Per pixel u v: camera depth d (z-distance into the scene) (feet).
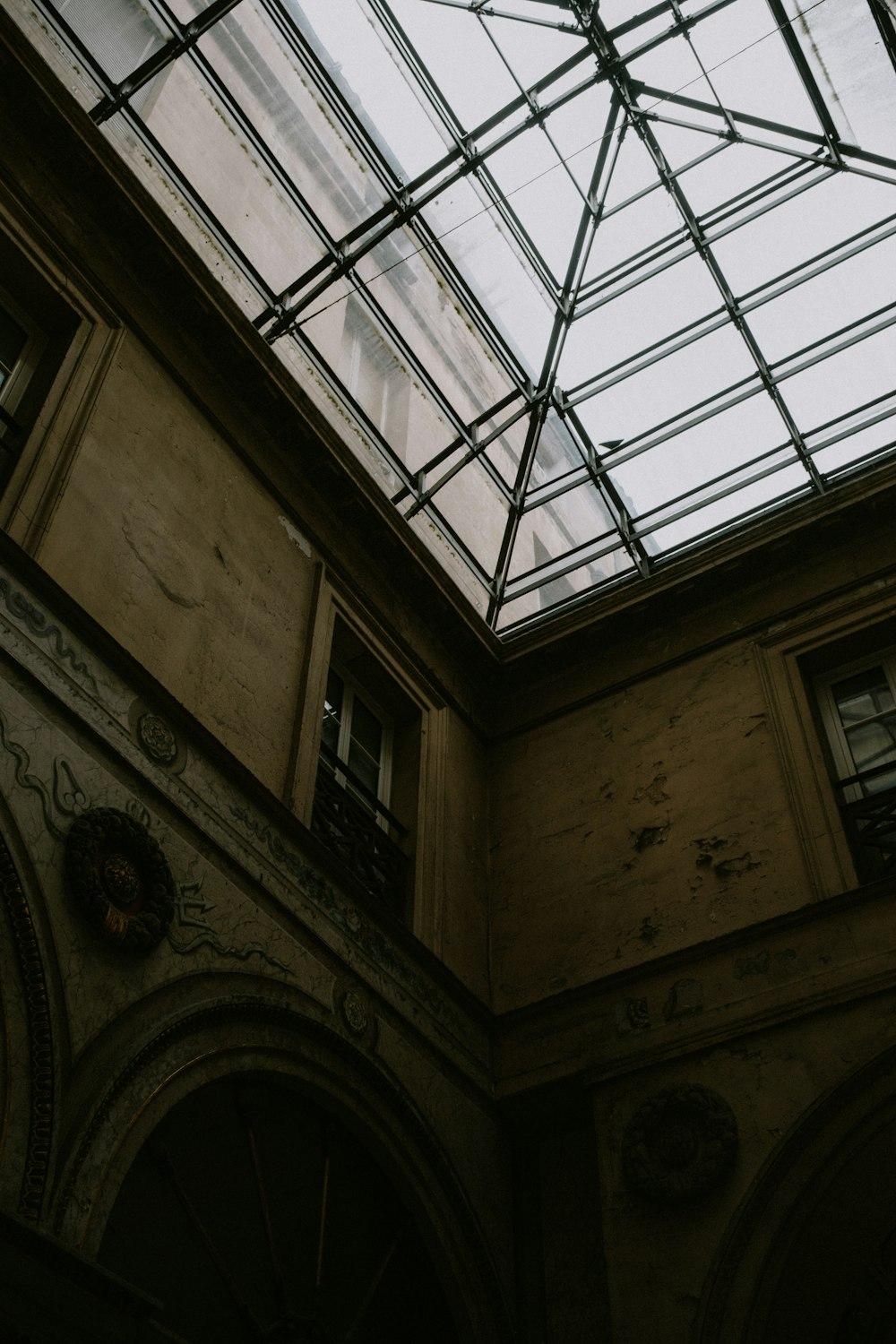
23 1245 17.54
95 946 21.83
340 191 35.83
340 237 36.14
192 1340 21.22
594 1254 28.55
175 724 26.37
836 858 30.86
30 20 30.60
